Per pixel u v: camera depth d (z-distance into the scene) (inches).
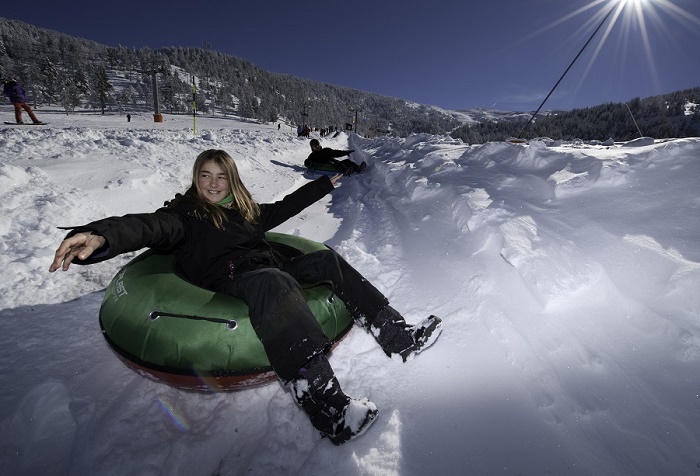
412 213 166.4
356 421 60.6
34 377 76.4
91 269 127.2
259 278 68.3
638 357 65.4
